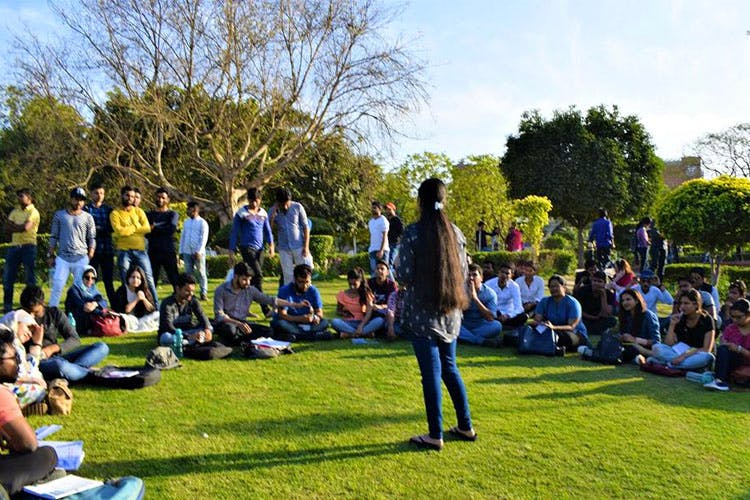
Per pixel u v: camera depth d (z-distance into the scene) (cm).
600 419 562
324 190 2777
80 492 358
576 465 455
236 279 840
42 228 2658
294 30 2030
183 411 547
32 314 646
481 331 892
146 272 998
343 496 397
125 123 2266
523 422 546
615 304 1123
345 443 485
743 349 691
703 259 3169
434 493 405
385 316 892
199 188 2625
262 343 781
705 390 680
